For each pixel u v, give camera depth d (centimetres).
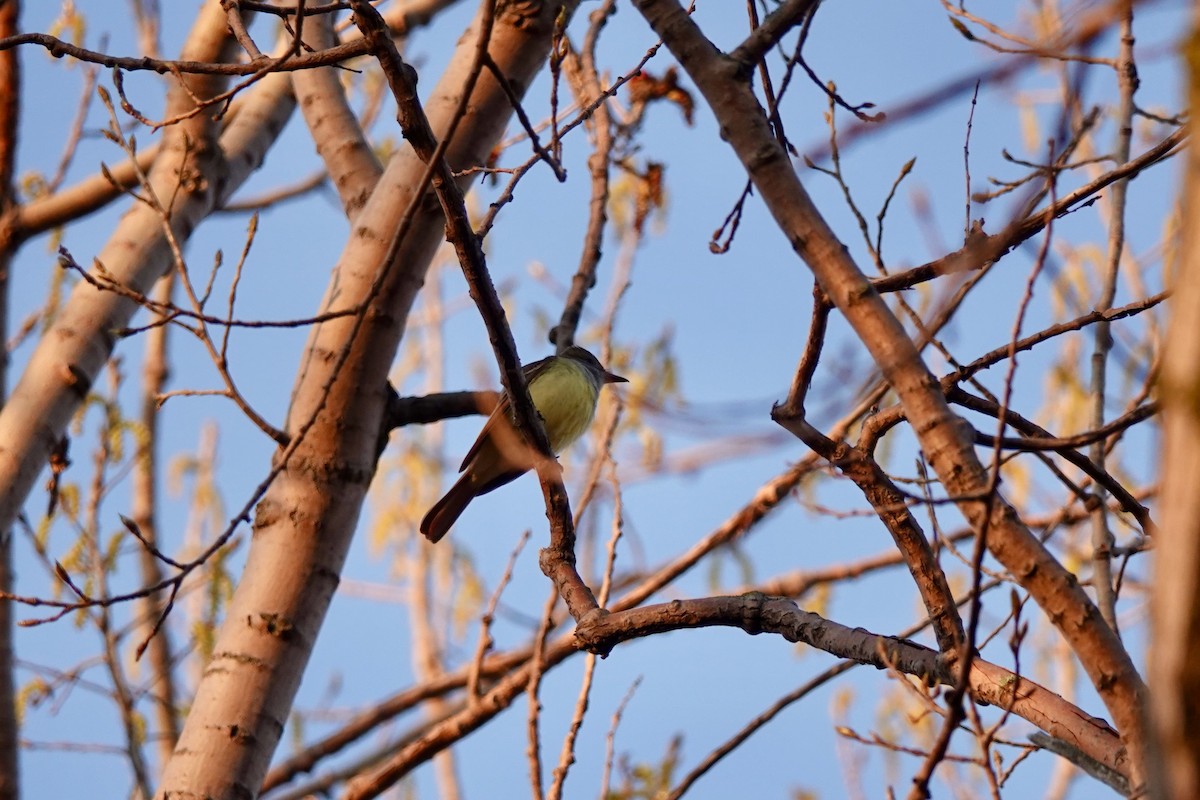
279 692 852
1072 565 1180
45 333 1095
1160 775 279
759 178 557
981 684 669
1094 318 725
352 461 906
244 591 876
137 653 753
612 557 927
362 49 715
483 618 1133
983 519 514
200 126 1177
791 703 983
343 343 920
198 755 823
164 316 834
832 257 545
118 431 1156
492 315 817
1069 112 568
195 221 1170
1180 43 288
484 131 980
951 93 384
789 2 577
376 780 1114
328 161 1066
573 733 842
